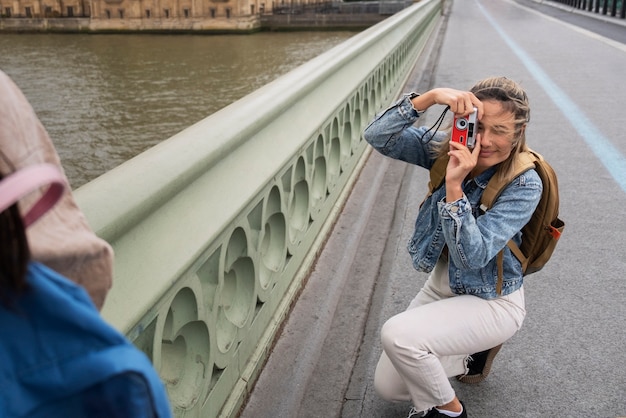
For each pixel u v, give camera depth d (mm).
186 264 1725
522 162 1993
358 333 3150
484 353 2588
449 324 2104
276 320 2928
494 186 2004
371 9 71688
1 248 663
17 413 675
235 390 2432
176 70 52344
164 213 1729
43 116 40188
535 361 2889
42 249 760
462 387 2693
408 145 2359
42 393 684
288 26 71375
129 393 704
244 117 2443
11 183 668
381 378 2348
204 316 2020
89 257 824
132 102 43594
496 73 11500
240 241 2369
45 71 52250
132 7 68875
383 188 5348
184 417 1930
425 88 10141
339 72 4531
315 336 3008
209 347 2100
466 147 1898
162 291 1591
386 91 7309
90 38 68125
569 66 12148
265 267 2865
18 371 679
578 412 2553
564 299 3443
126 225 1469
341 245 4012
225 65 54062
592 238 4215
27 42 65750
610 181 5340
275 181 2744
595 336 3086
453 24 24984
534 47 15852
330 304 3318
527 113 1930
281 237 3012
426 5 16016
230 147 2191
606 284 3602
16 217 679
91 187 1460
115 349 708
